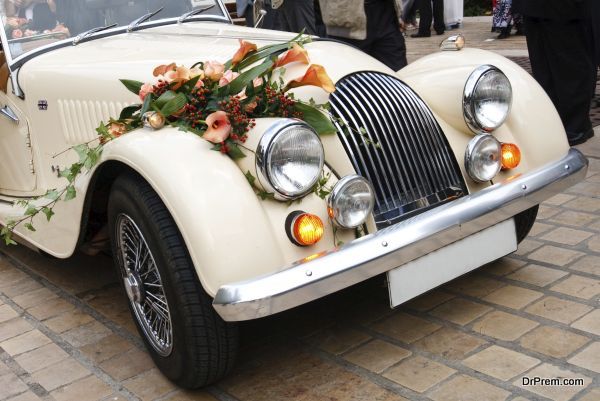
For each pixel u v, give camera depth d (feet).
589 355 8.77
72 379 9.52
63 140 11.41
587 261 11.31
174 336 8.40
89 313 11.36
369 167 8.98
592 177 15.06
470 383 8.46
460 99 9.77
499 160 9.63
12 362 10.09
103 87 10.45
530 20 17.11
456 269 9.02
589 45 16.63
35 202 10.98
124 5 12.82
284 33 11.69
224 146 8.02
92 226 10.78
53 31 12.32
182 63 10.00
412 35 38.99
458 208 8.70
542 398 8.04
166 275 8.14
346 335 9.89
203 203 7.63
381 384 8.66
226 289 7.46
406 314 10.27
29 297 12.13
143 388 9.15
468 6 50.11
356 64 9.89
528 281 10.84
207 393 8.91
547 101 10.39
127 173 8.61
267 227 7.81
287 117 8.68
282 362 9.40
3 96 12.49
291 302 7.53
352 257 7.85
